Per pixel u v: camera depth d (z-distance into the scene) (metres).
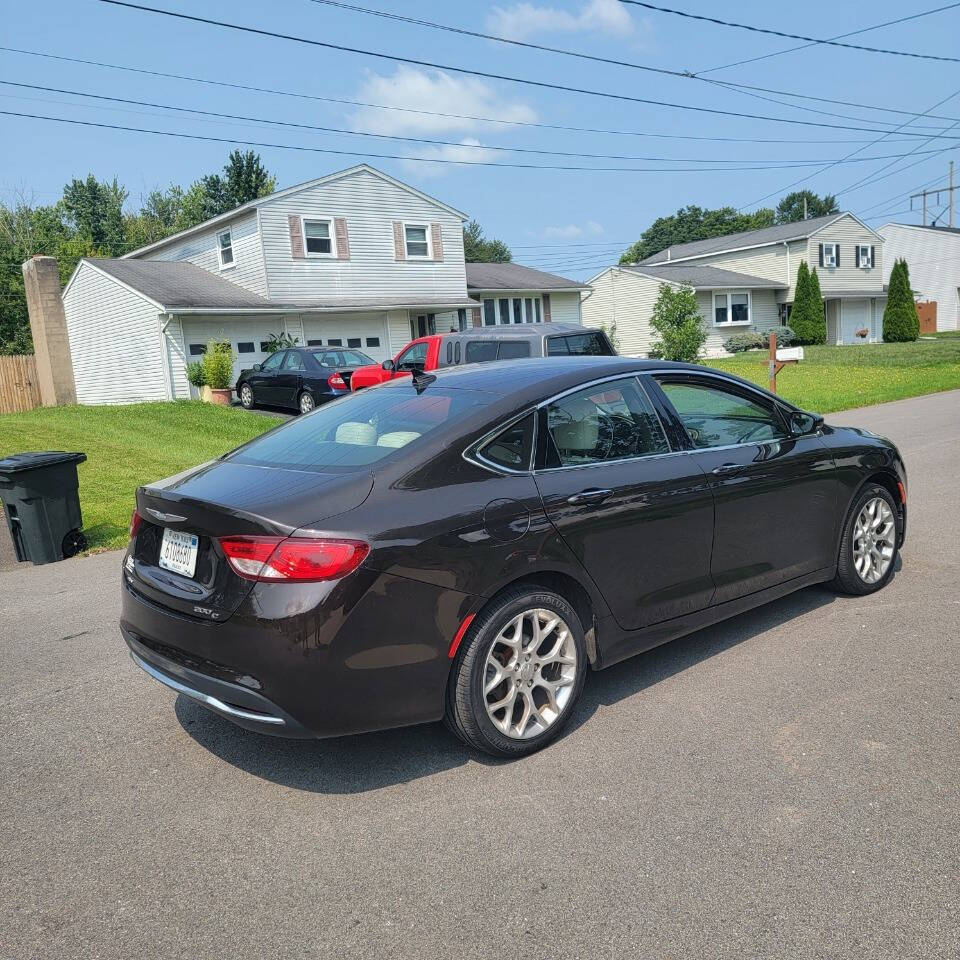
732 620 4.88
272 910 2.54
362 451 3.44
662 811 2.96
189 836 2.96
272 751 3.59
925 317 51.06
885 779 3.09
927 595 5.08
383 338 27.08
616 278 43.00
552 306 33.22
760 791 3.06
